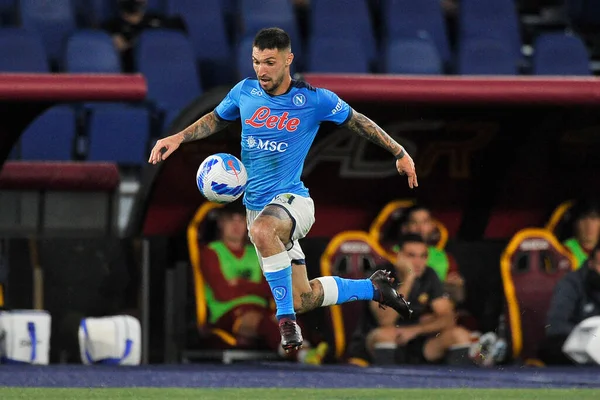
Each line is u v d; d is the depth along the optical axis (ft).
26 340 106.93
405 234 115.75
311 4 181.98
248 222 78.13
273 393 78.07
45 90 101.14
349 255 116.57
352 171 120.88
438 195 124.77
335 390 81.30
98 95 102.37
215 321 115.96
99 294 112.16
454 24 191.72
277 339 116.78
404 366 113.50
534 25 200.03
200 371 100.48
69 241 111.96
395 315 115.75
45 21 171.01
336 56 169.89
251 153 75.46
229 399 73.20
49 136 150.71
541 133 115.96
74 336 110.93
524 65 182.39
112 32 169.99
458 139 117.80
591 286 120.16
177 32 168.86
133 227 117.39
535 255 120.78
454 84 104.58
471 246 121.19
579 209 126.82
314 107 74.64
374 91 103.19
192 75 165.89
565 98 106.22
